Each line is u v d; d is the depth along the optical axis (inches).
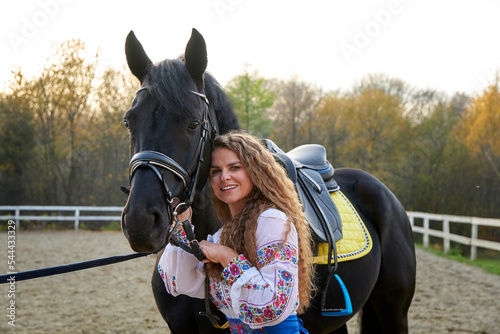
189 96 68.5
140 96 69.2
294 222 63.9
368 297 102.3
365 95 779.4
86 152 674.2
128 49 73.5
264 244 61.2
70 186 669.9
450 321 199.3
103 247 428.8
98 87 643.5
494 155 557.3
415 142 735.1
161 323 193.9
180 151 67.0
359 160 760.3
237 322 64.8
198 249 61.8
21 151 661.9
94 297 240.2
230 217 73.3
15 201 668.7
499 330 186.2
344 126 785.6
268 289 58.5
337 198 103.7
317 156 108.7
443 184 558.3
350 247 93.3
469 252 479.8
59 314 206.8
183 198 68.1
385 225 107.6
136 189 62.4
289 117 823.1
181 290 68.6
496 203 534.6
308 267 67.8
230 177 65.8
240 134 68.4
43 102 645.3
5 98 658.2
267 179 64.7
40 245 442.3
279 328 61.2
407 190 593.0
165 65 70.0
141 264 340.5
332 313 83.6
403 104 805.2
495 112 561.3
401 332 110.7
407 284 109.7
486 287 271.4
